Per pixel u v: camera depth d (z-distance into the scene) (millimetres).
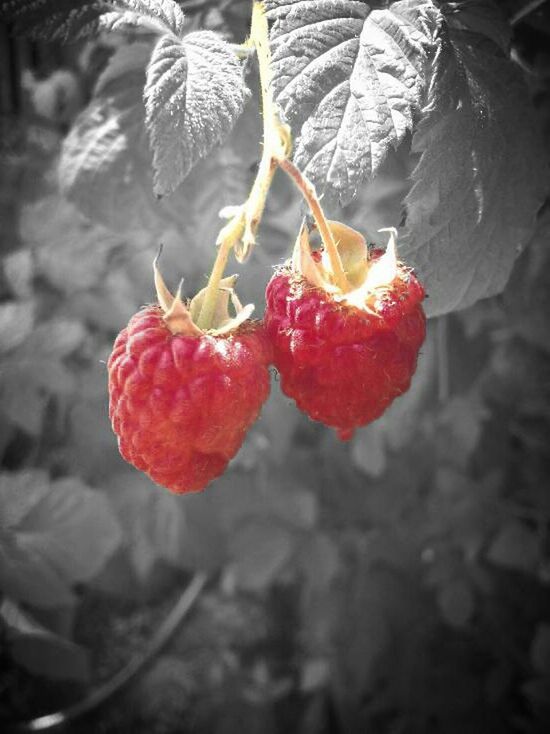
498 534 255
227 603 339
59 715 296
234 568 263
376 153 96
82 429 260
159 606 345
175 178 93
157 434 94
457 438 255
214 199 158
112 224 159
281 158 91
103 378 261
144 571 275
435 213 111
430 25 104
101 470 267
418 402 250
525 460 271
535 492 266
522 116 111
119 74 153
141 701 322
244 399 95
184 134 93
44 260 247
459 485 260
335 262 95
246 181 157
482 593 278
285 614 337
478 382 257
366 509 277
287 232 217
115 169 156
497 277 116
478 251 114
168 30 105
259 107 123
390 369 98
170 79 95
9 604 233
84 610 337
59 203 245
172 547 260
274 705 313
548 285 224
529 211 113
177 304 94
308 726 296
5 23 107
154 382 94
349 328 95
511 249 115
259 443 261
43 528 215
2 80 282
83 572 217
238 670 311
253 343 98
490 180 110
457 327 249
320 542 264
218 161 153
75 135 157
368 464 253
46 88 248
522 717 282
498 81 110
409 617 274
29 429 230
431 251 112
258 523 261
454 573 259
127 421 97
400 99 99
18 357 229
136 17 106
